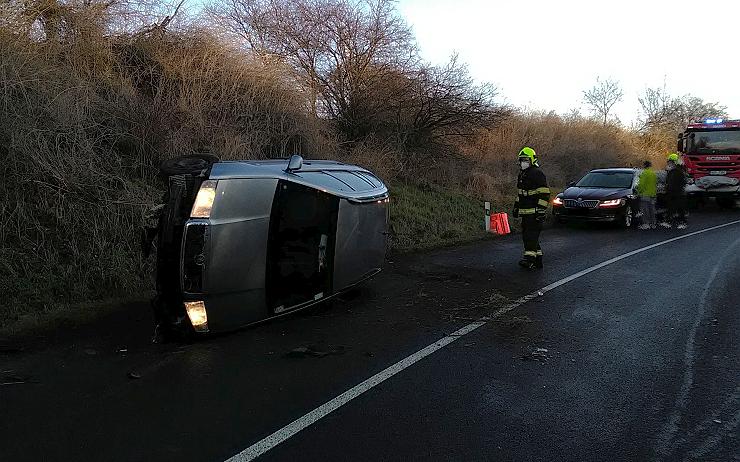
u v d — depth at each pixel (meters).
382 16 16.19
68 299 6.53
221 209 5.08
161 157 9.23
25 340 5.33
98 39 10.23
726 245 11.40
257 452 3.36
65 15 10.00
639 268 8.96
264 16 15.95
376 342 5.34
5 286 6.23
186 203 5.11
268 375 4.54
